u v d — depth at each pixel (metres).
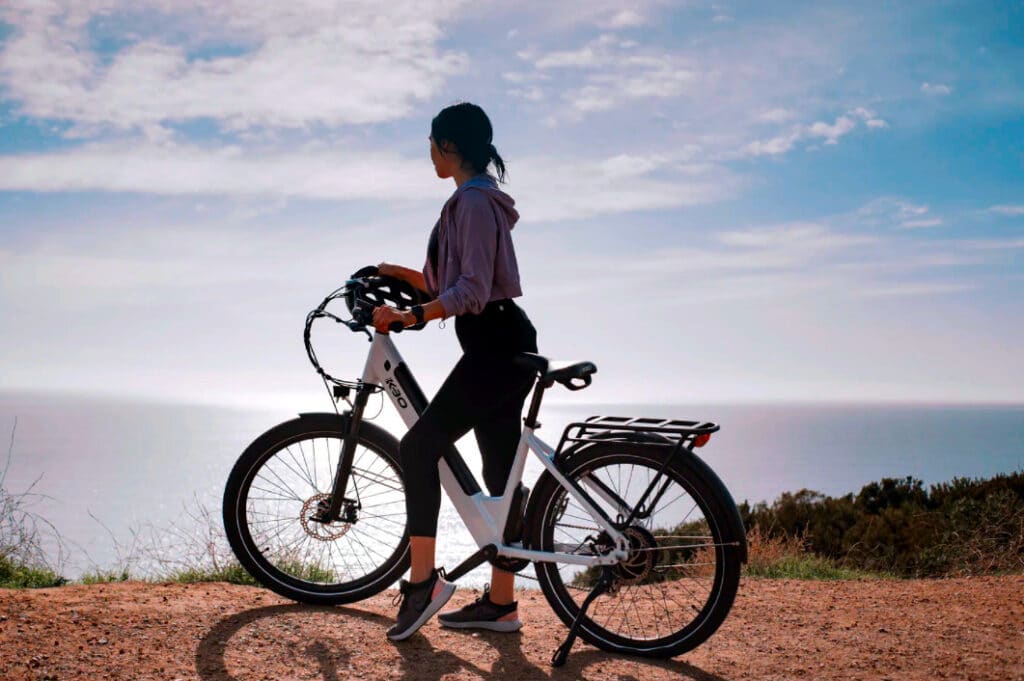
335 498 3.28
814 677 2.82
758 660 3.01
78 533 63.56
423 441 3.03
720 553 2.81
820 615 3.69
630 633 3.07
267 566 3.41
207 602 3.32
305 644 2.92
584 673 2.79
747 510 9.09
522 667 2.83
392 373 3.28
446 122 3.07
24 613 2.95
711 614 2.84
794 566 6.39
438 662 2.83
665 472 2.87
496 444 3.20
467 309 2.91
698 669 2.88
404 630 2.98
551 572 3.12
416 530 3.01
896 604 3.91
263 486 3.41
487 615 3.25
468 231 2.94
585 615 3.07
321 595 3.39
